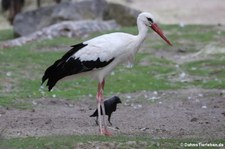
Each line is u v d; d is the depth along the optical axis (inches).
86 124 498.3
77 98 616.1
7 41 969.5
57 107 574.2
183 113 549.3
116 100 488.1
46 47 866.8
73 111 558.3
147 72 738.8
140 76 716.7
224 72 727.7
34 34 962.1
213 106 577.6
